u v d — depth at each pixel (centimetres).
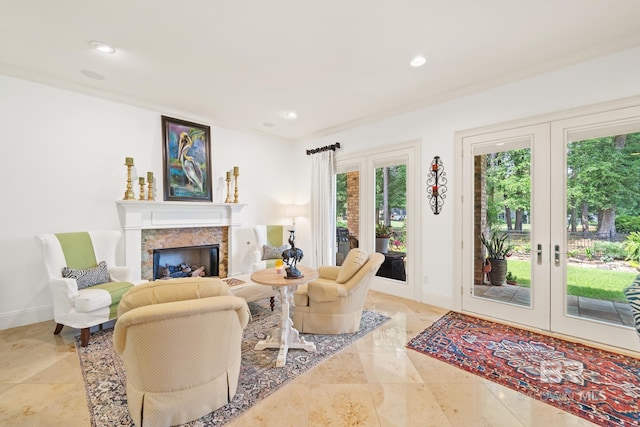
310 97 364
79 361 229
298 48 255
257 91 346
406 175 400
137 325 140
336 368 221
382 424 162
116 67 289
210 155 457
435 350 249
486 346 256
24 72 296
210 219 449
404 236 406
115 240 338
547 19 215
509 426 161
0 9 202
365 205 452
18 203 299
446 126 358
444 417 168
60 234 299
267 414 169
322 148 506
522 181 302
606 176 256
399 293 409
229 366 175
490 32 231
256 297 322
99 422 162
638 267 244
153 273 399
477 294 335
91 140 345
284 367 221
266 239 501
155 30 229
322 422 163
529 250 298
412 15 211
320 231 507
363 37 239
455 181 350
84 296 254
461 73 300
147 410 148
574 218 273
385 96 359
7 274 294
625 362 228
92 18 214
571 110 271
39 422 162
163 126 405
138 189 383
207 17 213
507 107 310
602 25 221
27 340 266
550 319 285
